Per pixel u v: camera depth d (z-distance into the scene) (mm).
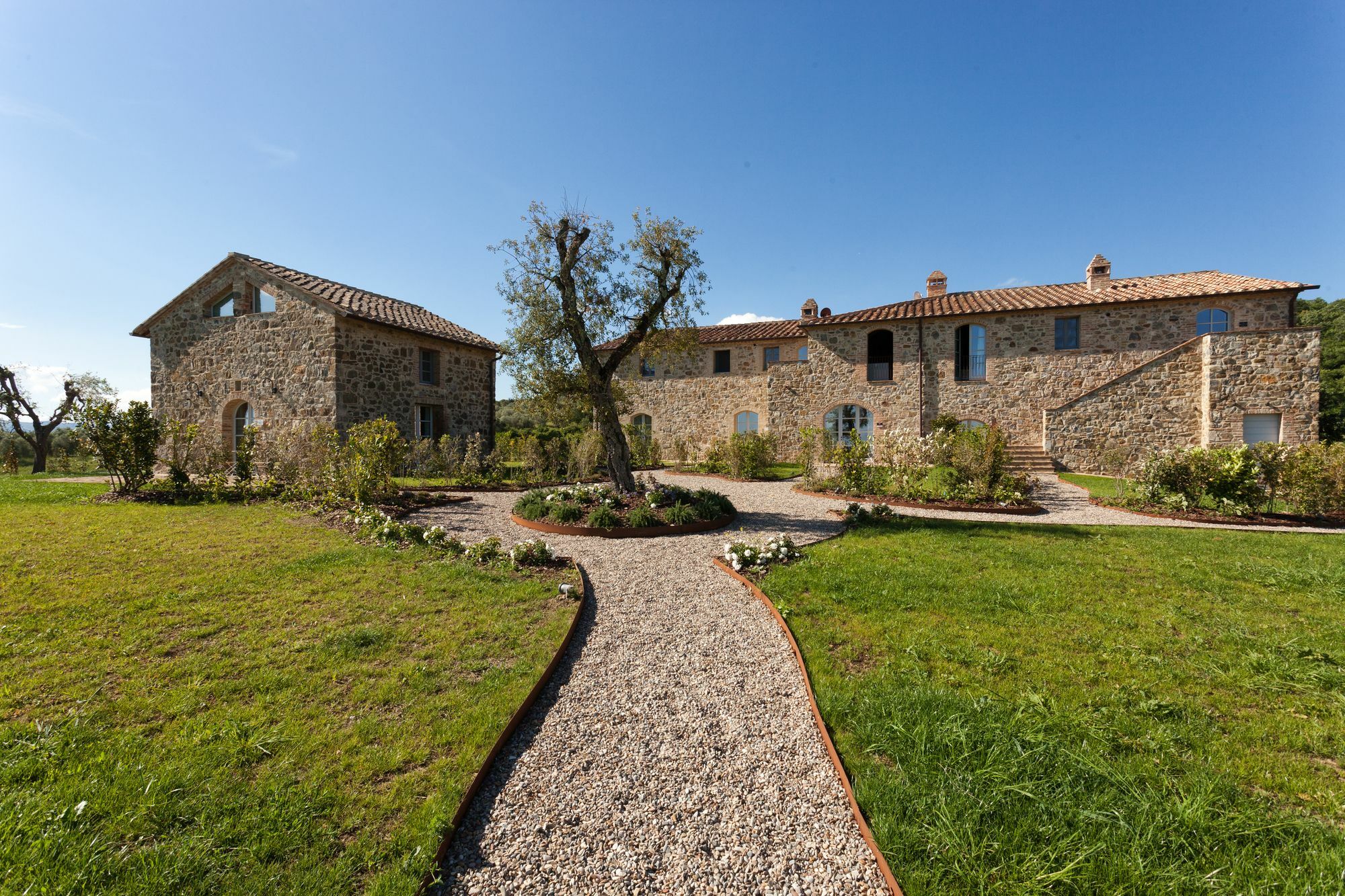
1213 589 4902
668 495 8352
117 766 2379
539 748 2734
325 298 12453
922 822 2182
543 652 3676
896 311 18141
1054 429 14828
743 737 2852
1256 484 8688
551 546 6691
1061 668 3453
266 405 13328
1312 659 3516
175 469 9555
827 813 2324
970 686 3229
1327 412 17703
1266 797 2338
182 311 14617
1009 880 1903
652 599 4848
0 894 1756
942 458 11633
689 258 8750
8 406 21484
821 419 18531
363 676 3291
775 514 8906
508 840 2166
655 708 3117
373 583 4926
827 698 3129
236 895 1816
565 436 15742
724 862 2078
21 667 3250
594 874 2020
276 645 3680
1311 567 5512
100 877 1849
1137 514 9047
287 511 8273
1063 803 2238
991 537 6941
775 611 4449
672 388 22109
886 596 4734
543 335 8547
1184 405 13953
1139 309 15484
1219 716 2945
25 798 2162
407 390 14531
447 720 2852
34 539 6184
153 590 4590
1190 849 2027
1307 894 1814
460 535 7184
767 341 20500
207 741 2600
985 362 16859
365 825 2150
